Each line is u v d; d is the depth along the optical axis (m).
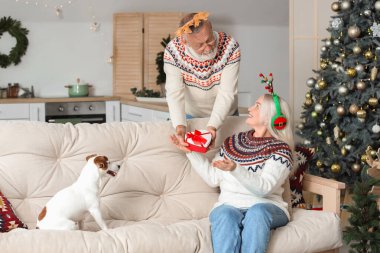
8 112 5.73
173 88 3.01
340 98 4.22
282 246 2.57
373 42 4.07
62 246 2.25
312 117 4.50
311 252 2.67
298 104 5.38
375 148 4.13
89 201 2.56
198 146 2.81
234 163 2.55
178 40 2.98
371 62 4.10
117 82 6.37
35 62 6.20
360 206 2.80
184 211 2.95
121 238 2.36
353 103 4.13
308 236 2.65
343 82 4.20
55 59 6.25
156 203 2.95
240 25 6.50
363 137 4.10
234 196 2.74
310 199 4.60
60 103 6.23
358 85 4.04
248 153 2.79
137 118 5.71
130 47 6.27
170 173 2.99
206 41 2.81
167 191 2.99
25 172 2.75
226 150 2.90
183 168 3.02
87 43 6.32
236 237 2.48
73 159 2.85
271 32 6.60
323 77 4.38
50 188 2.77
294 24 5.29
